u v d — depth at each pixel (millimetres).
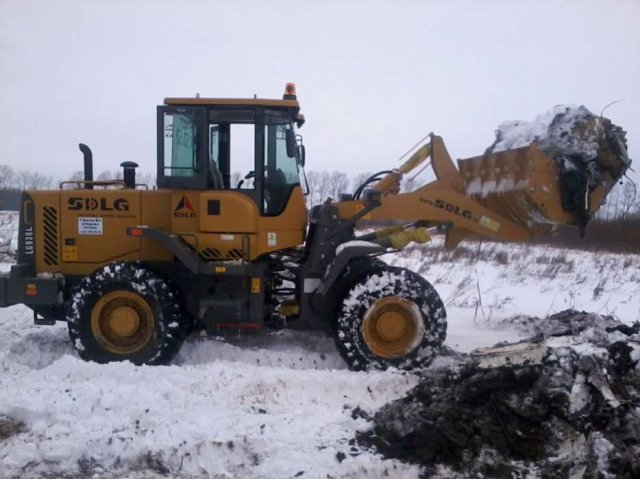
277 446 4188
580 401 4371
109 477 3936
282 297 6781
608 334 5641
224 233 6242
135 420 4520
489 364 4641
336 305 6309
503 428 4230
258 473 3916
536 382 4480
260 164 6266
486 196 6762
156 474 3969
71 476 3941
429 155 6840
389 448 4148
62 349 6605
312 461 3994
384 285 5934
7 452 4125
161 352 6082
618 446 3998
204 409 4809
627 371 4707
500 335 7484
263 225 6273
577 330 6602
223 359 6266
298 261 6676
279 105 6230
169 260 6520
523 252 17453
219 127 6379
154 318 6113
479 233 6551
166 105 6230
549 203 6297
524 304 10312
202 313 6312
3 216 20875
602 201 6480
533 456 4094
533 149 6258
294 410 4918
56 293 6457
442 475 3932
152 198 6551
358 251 5938
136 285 6094
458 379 4637
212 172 6348
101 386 5129
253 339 6945
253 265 6242
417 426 4227
